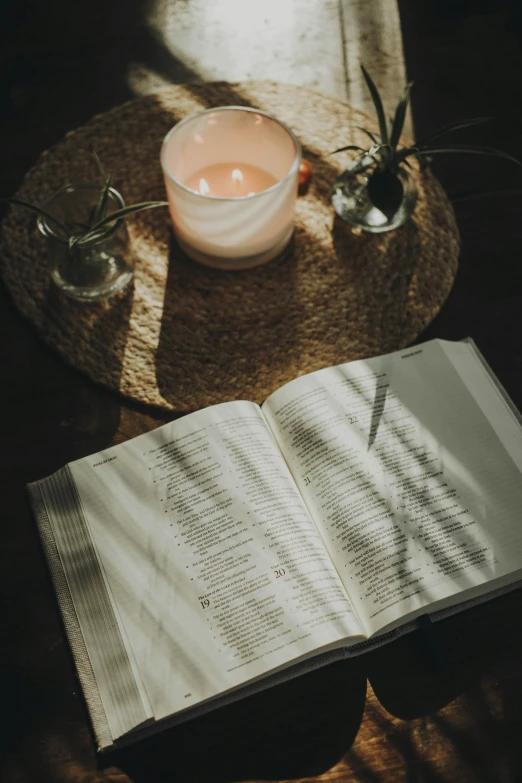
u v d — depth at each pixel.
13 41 1.07
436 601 0.81
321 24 1.09
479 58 1.08
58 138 1.02
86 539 0.83
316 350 0.92
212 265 0.94
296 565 0.81
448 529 0.84
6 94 1.04
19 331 0.93
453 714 0.81
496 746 0.80
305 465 0.86
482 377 0.91
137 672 0.78
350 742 0.80
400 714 0.81
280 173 0.94
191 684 0.78
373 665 0.82
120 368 0.91
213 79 1.06
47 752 0.80
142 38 1.08
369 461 0.86
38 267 0.95
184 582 0.81
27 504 0.87
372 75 1.06
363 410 0.88
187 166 0.94
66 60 1.06
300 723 0.81
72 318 0.93
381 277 0.95
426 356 0.91
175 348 0.92
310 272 0.95
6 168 1.00
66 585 0.82
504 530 0.84
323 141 1.01
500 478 0.86
